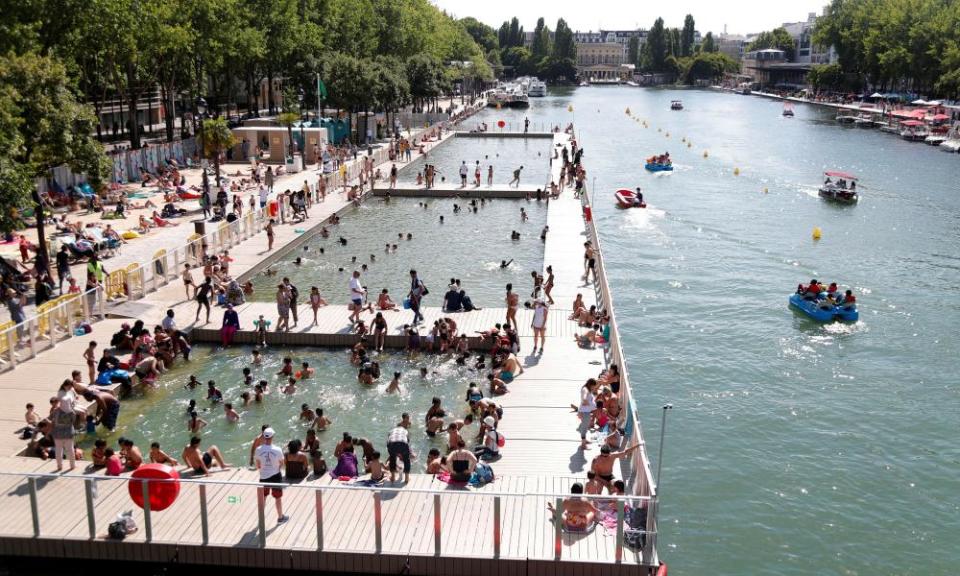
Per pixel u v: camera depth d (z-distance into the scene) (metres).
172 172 63.78
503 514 18.52
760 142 118.56
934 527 24.14
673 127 143.25
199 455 21.00
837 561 22.52
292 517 18.66
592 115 170.88
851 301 41.50
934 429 30.02
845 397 32.56
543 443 23.11
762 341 38.50
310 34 97.56
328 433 25.31
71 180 55.59
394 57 112.50
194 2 75.00
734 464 27.44
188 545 17.83
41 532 18.14
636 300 44.53
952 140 113.81
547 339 31.88
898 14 165.25
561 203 62.69
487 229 55.28
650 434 29.45
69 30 59.31
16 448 22.20
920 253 54.47
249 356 31.53
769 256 53.53
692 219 64.06
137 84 78.12
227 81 94.56
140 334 29.55
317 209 58.78
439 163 88.19
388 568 17.59
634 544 17.45
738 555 22.67
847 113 168.75
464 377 29.44
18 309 30.42
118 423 25.84
